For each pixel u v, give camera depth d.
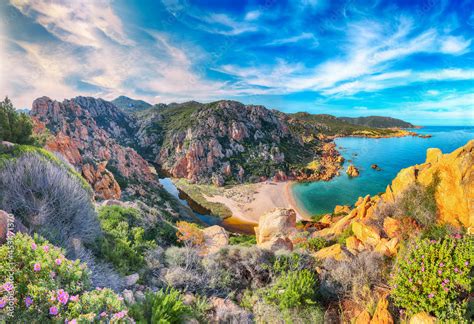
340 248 10.47
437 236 9.38
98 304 3.95
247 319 5.69
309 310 5.95
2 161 6.78
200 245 15.07
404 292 5.31
